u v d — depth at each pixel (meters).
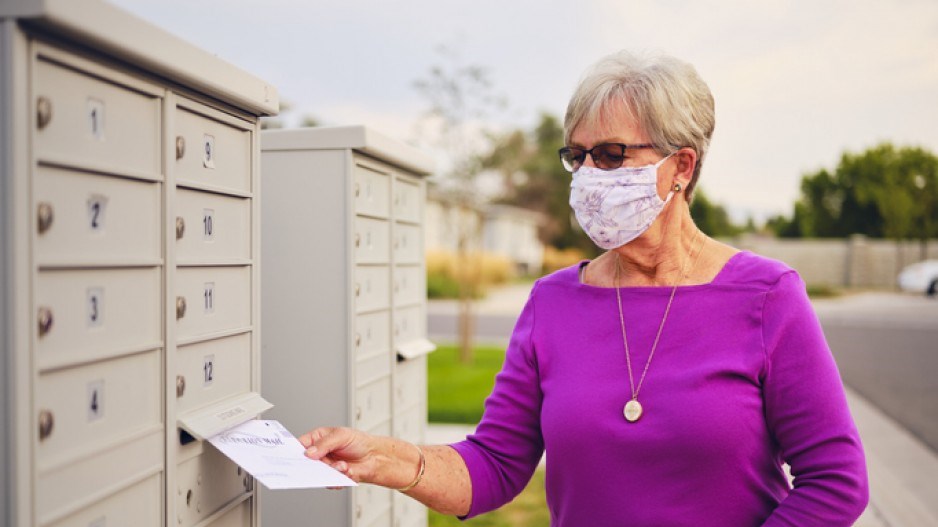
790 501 1.46
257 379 1.84
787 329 1.49
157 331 1.43
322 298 2.55
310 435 1.63
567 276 1.76
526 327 1.76
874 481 5.21
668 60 1.60
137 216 1.37
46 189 1.13
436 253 24.53
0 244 1.06
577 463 1.56
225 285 1.71
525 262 35.19
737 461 1.47
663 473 1.49
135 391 1.37
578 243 28.12
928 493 4.94
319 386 2.55
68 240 1.18
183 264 1.51
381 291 2.88
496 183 10.15
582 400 1.57
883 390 8.67
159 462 1.44
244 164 1.79
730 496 1.47
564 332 1.67
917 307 21.28
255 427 1.67
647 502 1.50
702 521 1.47
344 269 2.53
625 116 1.55
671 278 1.62
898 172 35.31
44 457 1.14
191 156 1.54
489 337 14.50
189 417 1.52
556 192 26.39
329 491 2.53
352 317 2.54
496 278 27.70
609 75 1.58
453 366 9.96
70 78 1.18
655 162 1.57
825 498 1.41
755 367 1.49
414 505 3.28
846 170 37.03
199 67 1.47
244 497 1.78
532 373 1.73
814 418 1.45
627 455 1.51
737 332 1.52
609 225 1.58
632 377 1.55
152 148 1.41
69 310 1.19
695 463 1.47
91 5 1.15
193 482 1.57
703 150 1.60
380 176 2.85
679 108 1.54
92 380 1.25
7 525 1.07
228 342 1.72
